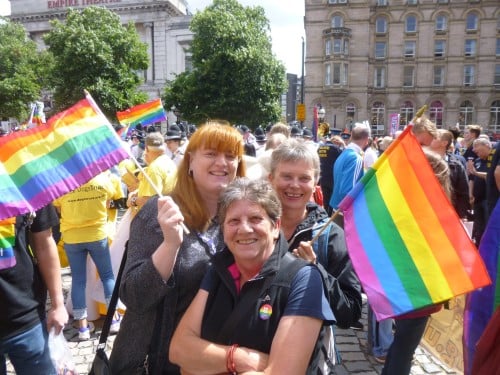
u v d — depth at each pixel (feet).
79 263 15.34
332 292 7.80
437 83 159.02
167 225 6.52
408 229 7.95
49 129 7.98
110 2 155.94
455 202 19.34
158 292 6.61
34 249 8.73
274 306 6.16
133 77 99.76
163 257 6.59
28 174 7.63
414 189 8.11
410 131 8.29
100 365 7.23
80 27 93.20
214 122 8.09
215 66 92.94
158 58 155.63
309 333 5.88
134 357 7.29
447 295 7.48
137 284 6.66
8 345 7.97
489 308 8.95
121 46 97.30
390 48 158.92
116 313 15.92
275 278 6.25
